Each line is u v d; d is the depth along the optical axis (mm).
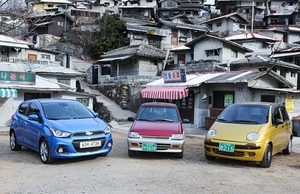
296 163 8531
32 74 18188
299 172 7398
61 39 43750
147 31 40938
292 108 15227
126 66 27891
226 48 27906
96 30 42969
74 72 23828
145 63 27172
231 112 9016
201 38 29344
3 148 10117
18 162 7852
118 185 5801
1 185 5746
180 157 8641
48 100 9078
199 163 8055
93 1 71188
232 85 16016
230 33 42250
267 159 7707
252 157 7461
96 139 7766
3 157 8523
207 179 6391
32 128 8359
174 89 17047
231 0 53125
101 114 21594
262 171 7340
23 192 5336
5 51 27234
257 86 15680
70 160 8070
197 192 5484
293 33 42156
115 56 28078
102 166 7398
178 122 9211
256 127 7957
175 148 8289
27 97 18469
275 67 23891
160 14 59938
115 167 7312
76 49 41125
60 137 7379
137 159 8398
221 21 45188
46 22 43688
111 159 8297
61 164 7586
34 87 18016
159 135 8289
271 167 7840
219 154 7805
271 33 40656
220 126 8344
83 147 7520
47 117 8203
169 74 18578
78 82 25719
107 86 25859
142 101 22484
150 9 57000
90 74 31047
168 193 5379
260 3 52812
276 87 16906
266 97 15281
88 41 41281
